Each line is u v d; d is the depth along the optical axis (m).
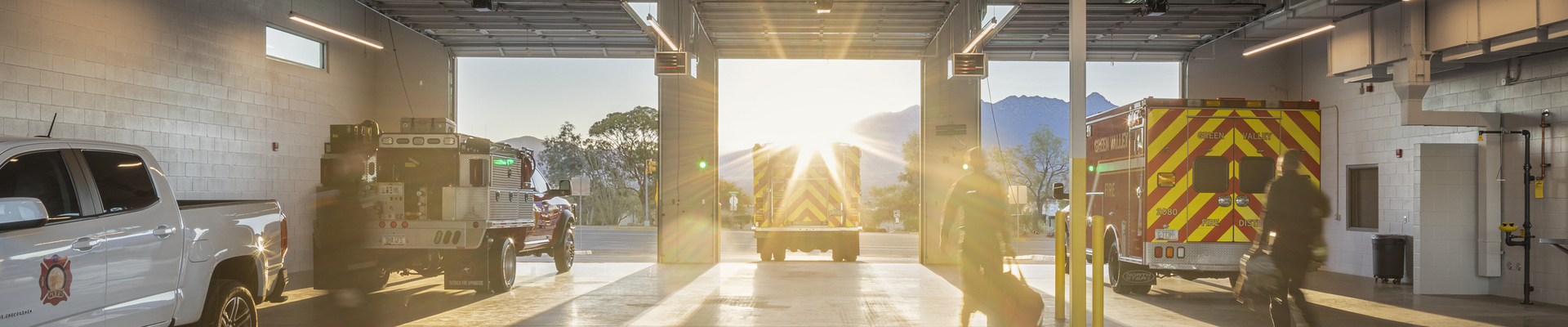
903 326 8.37
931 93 17.38
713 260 16.98
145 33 11.55
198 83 12.48
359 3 16.77
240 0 13.38
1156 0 14.68
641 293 11.30
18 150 4.32
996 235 6.26
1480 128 11.35
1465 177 11.41
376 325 8.30
